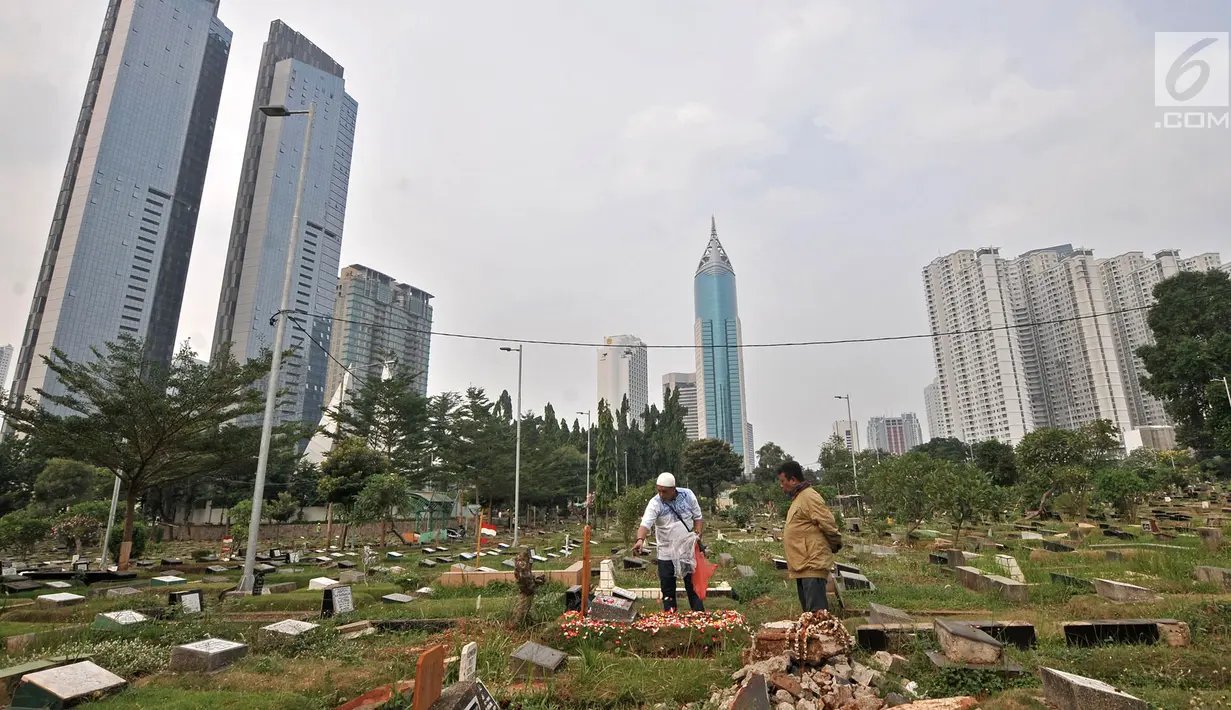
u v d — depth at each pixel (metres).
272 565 21.77
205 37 101.25
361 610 10.23
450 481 48.91
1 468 41.47
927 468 23.14
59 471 38.97
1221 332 46.38
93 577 16.78
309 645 7.43
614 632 6.68
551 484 55.50
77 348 79.62
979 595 10.40
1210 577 10.65
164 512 44.84
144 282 88.12
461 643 6.98
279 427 31.78
